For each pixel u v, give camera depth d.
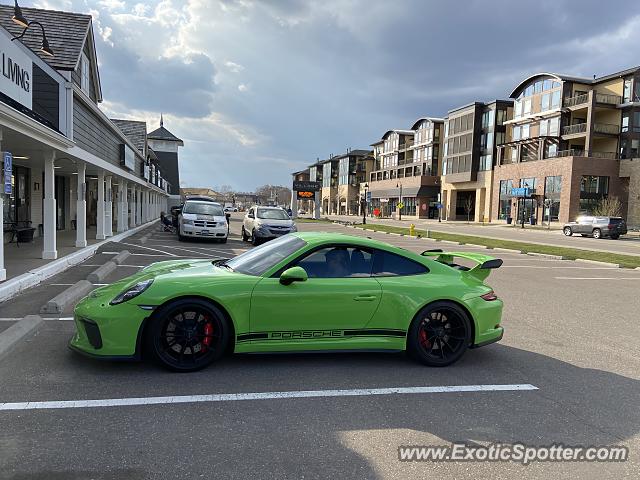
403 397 3.99
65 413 3.42
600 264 16.67
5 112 6.85
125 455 2.89
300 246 4.77
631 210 44.31
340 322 4.56
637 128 45.84
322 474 2.77
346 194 107.31
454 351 4.85
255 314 4.37
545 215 48.34
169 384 4.03
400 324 4.71
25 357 4.55
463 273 5.24
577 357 5.36
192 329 4.32
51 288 7.95
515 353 5.44
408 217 76.69
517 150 55.19
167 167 61.91
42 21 13.24
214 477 2.69
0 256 7.56
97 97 18.89
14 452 2.87
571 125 48.34
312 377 4.35
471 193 68.69
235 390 3.97
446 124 69.25
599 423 3.63
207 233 18.58
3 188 7.54
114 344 4.14
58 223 19.28
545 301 8.89
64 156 11.45
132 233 21.23
